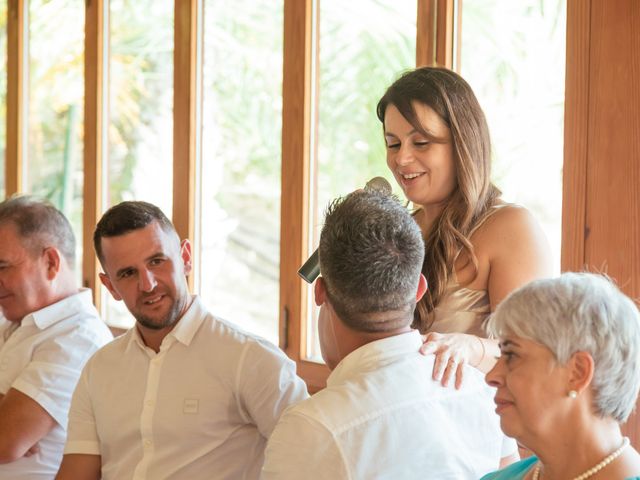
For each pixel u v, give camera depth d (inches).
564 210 90.9
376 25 117.0
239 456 80.0
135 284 79.7
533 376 50.5
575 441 50.2
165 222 81.7
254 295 136.6
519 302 51.6
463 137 82.5
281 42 130.7
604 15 87.0
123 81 158.2
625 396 50.0
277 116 132.0
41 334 98.3
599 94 87.7
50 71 173.0
